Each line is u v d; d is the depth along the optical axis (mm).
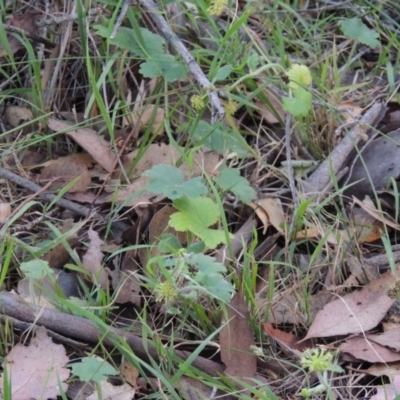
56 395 746
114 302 836
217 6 926
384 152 975
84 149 978
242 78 908
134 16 999
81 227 911
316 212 919
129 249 843
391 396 761
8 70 1069
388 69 1071
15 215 869
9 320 782
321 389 682
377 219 931
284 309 842
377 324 818
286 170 974
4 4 1096
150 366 782
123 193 941
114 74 1042
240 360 787
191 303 806
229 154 958
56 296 777
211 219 845
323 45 1157
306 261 895
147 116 1014
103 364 728
